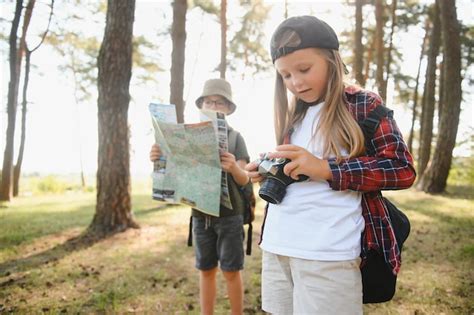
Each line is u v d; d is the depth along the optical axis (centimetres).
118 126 550
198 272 382
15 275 379
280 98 166
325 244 134
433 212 670
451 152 960
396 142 133
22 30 1177
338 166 132
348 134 136
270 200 144
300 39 135
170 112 234
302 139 154
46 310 298
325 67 141
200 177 229
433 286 324
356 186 130
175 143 227
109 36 538
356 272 136
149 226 590
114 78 542
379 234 137
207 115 223
